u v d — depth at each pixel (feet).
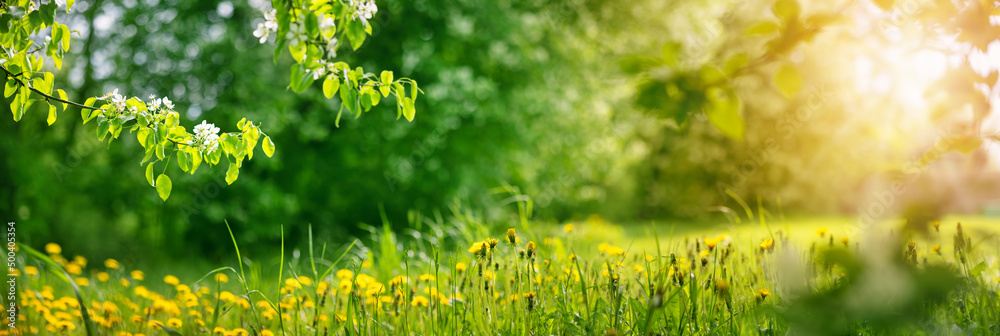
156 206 35.27
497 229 18.35
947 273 2.89
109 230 34.60
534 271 9.39
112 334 11.05
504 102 40.37
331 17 7.76
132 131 8.64
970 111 5.79
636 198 68.13
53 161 37.06
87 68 37.40
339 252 22.95
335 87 8.21
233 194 35.73
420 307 10.23
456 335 9.16
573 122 45.70
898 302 2.93
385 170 38.63
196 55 35.63
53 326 11.43
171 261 33.65
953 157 4.98
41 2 8.35
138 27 36.19
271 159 35.12
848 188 56.39
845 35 5.06
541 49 42.96
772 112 56.80
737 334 8.32
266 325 11.32
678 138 64.28
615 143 53.67
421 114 36.96
